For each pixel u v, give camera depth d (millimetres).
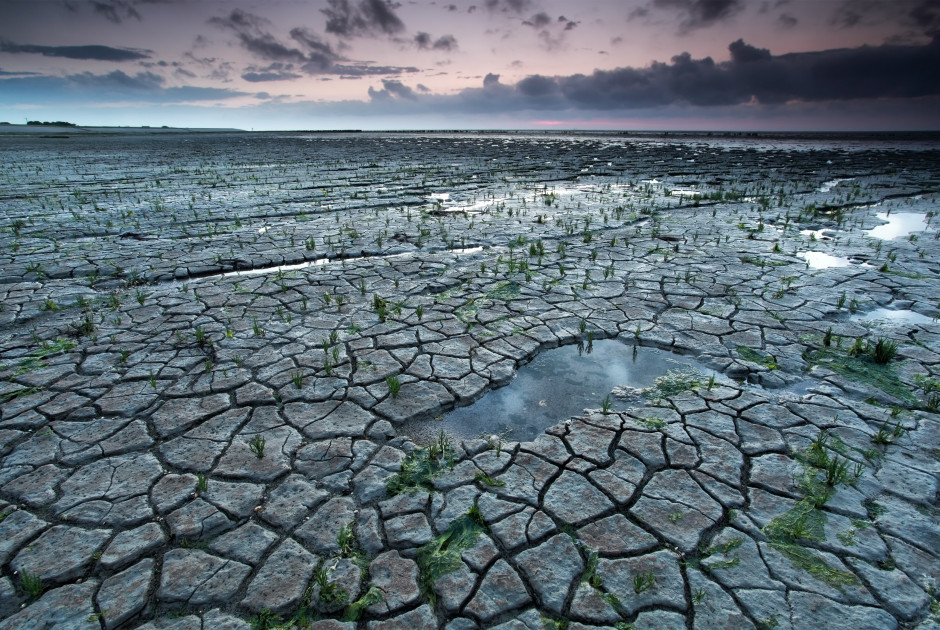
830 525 2098
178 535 2062
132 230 7703
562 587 1840
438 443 2631
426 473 2424
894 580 1854
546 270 5543
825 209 9555
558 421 2883
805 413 2855
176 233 7523
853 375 3270
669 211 9320
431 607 1770
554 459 2508
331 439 2670
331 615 1751
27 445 2617
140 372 3342
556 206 9930
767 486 2314
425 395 3082
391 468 2453
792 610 1741
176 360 3508
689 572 1891
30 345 3746
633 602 1775
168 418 2842
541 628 1692
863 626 1690
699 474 2395
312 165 19250
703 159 21703
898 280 5121
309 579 1878
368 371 3357
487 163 20109
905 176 14859
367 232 7508
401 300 4656
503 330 3988
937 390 3068
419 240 6973
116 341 3811
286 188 12547
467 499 2260
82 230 7641
